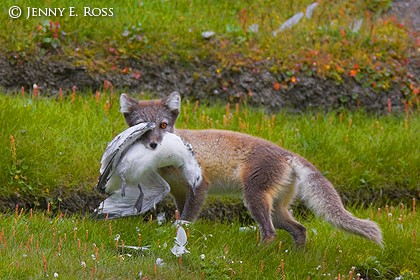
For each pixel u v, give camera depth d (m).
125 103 15.44
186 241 13.83
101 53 22.41
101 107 19.84
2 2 22.75
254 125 19.98
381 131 20.97
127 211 14.49
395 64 24.02
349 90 23.19
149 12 24.08
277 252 14.88
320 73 23.19
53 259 12.89
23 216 14.88
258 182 15.05
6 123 17.44
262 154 15.25
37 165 16.67
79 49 22.22
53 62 21.78
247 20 24.78
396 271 15.22
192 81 22.48
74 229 14.23
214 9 25.39
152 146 14.10
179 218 15.74
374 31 25.03
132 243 14.48
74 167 16.92
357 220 14.26
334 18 25.80
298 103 22.78
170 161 14.32
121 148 13.86
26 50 21.72
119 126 18.80
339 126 21.11
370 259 15.08
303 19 25.20
